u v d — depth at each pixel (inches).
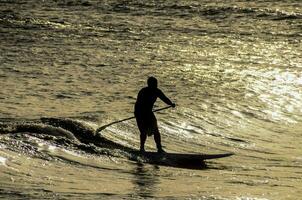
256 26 5442.9
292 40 4810.5
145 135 1604.3
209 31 5191.9
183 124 2059.5
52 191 1060.5
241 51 4271.7
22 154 1342.3
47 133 1616.6
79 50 3973.9
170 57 3882.9
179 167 1524.4
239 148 1863.9
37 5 6624.0
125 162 1482.5
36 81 2773.1
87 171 1316.4
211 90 2785.4
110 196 1055.0
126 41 4539.9
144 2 6870.1
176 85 2886.3
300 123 2329.0
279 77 3289.9
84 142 1652.3
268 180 1396.4
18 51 3782.0
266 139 2030.0
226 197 1109.1
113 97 2474.2
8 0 6934.1
